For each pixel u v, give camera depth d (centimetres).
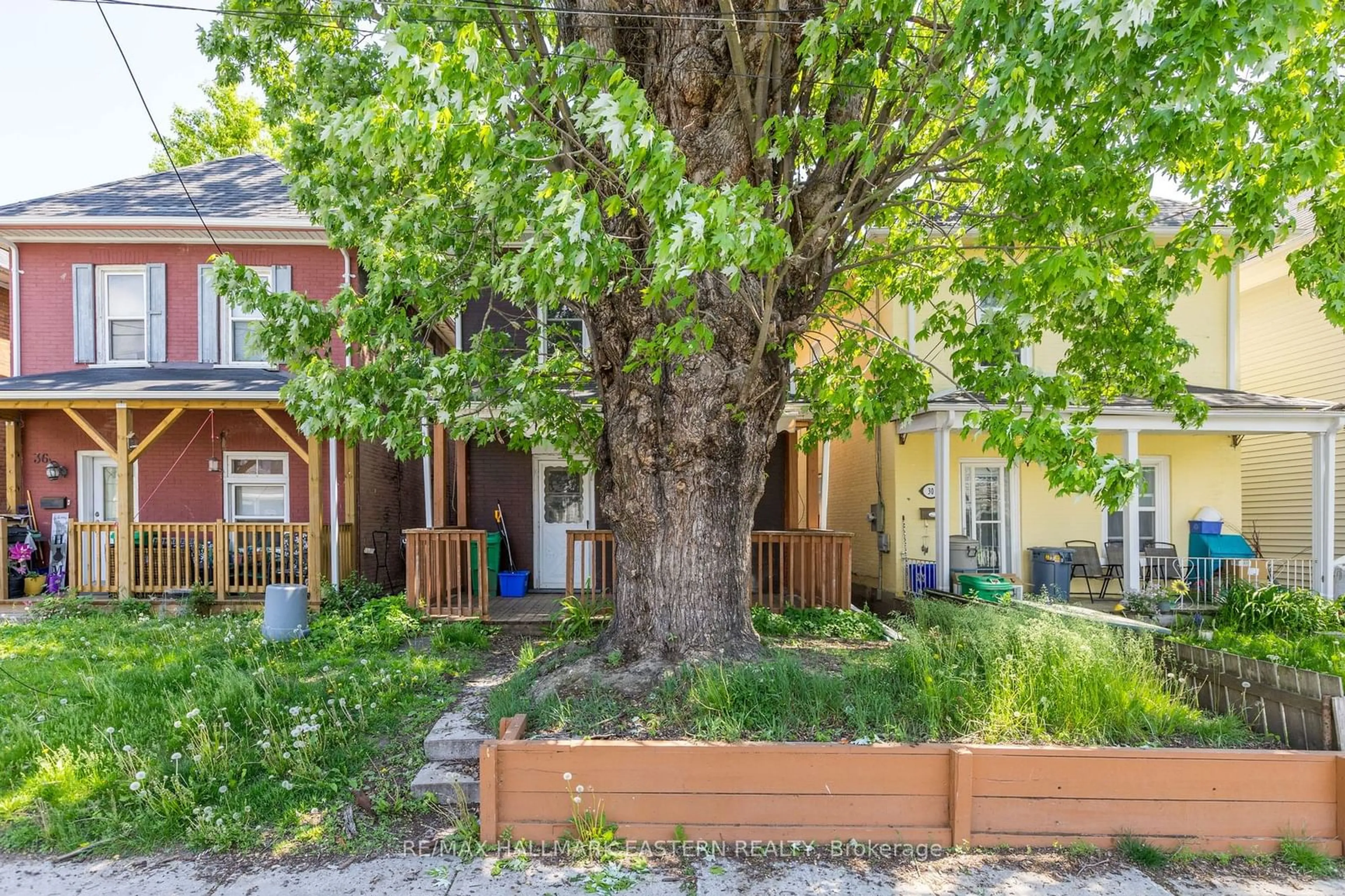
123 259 1052
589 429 639
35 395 884
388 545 1212
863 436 1150
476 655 691
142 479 1044
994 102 357
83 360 1045
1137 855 349
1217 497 1066
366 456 1112
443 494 905
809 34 402
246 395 895
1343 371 1116
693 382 477
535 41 495
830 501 1298
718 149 464
